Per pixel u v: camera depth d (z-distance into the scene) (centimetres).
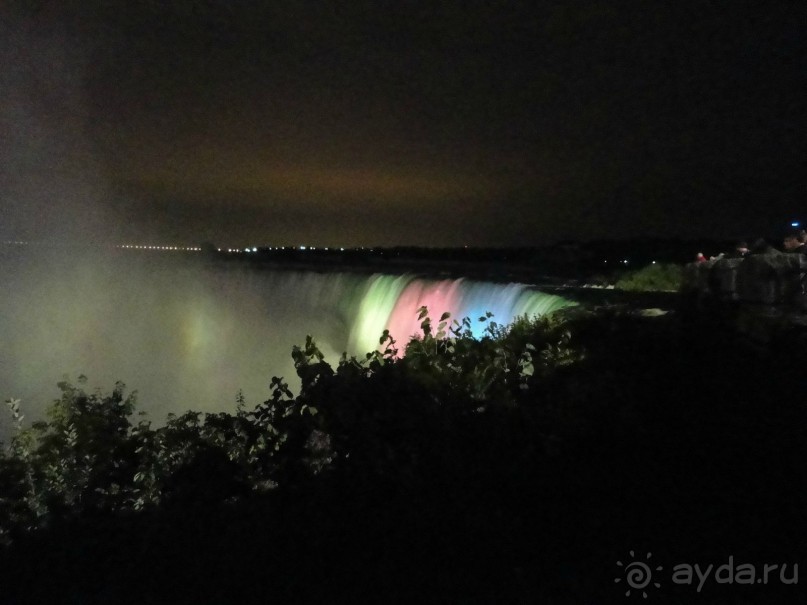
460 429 602
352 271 2984
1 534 581
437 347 738
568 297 1465
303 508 552
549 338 848
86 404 759
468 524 513
